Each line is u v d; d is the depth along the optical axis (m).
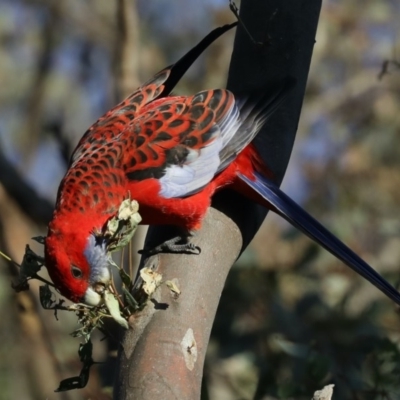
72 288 8.11
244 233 8.95
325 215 15.16
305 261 11.97
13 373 13.34
